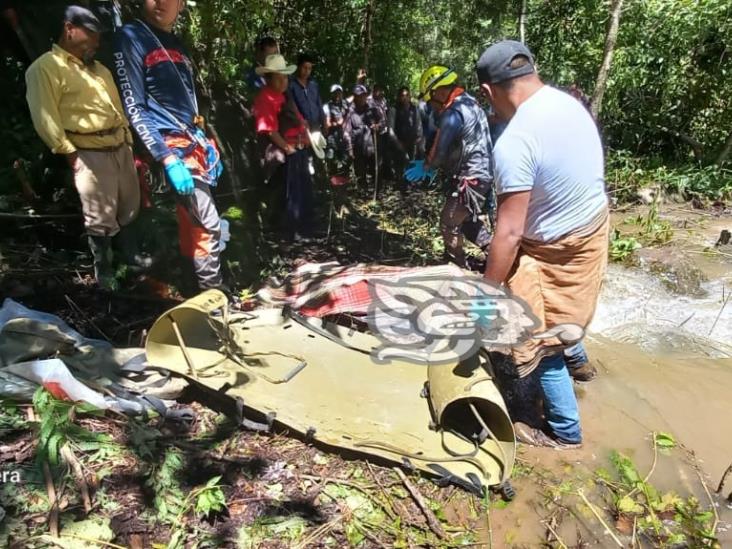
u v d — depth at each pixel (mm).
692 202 7531
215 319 3131
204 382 2691
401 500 2340
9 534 1950
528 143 2240
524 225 2391
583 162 2297
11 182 3965
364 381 2904
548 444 2797
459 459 2467
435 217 6078
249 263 4285
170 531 2086
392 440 2553
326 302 3535
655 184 7816
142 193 3883
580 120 2297
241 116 5555
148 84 3039
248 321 3312
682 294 4605
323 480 2377
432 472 2410
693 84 9547
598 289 2525
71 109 3025
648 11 9328
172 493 2225
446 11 13008
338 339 3191
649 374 3484
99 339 3090
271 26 6836
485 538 2240
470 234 4570
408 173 4645
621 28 9531
